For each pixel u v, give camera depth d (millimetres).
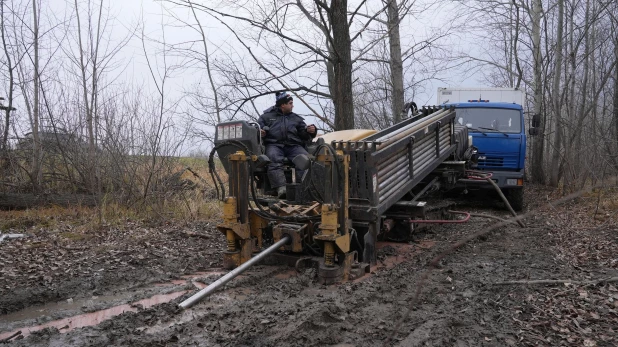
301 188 6422
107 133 10125
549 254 7004
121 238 7926
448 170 8891
